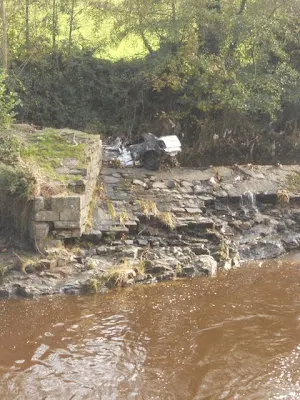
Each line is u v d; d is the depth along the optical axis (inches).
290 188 551.2
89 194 461.4
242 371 282.0
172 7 665.0
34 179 412.5
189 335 316.8
